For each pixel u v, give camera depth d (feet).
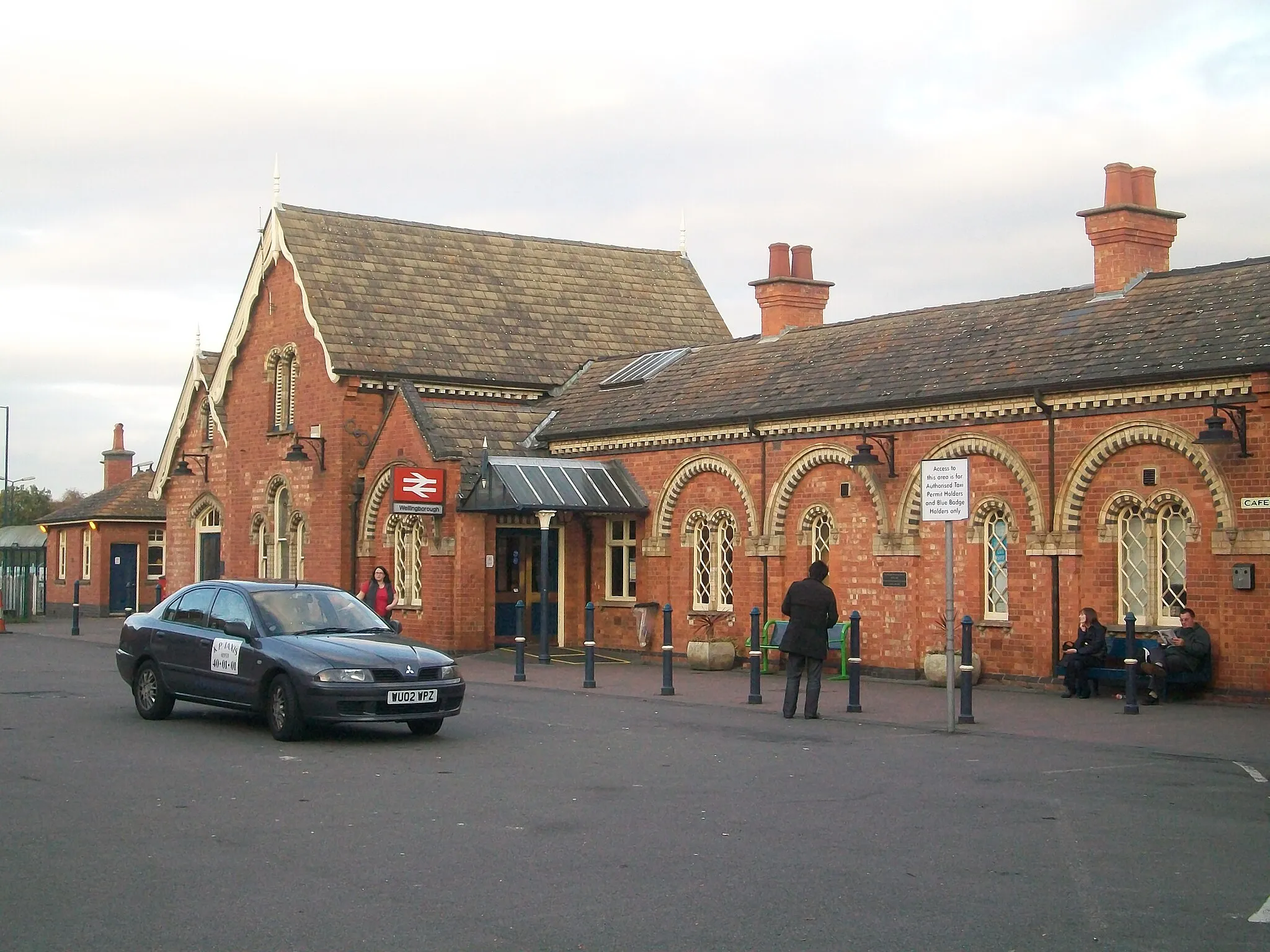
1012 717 63.26
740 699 72.13
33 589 165.99
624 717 63.05
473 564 101.40
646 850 34.40
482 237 132.57
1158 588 71.10
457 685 54.24
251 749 51.11
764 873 31.96
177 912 28.53
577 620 106.32
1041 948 26.25
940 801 41.45
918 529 82.48
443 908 28.81
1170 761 50.19
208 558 137.69
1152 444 70.79
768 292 107.14
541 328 126.31
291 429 122.11
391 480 108.58
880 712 65.82
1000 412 77.15
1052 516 74.90
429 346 117.91
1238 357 66.54
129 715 61.31
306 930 27.17
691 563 97.55
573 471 99.66
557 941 26.48
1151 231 83.20
